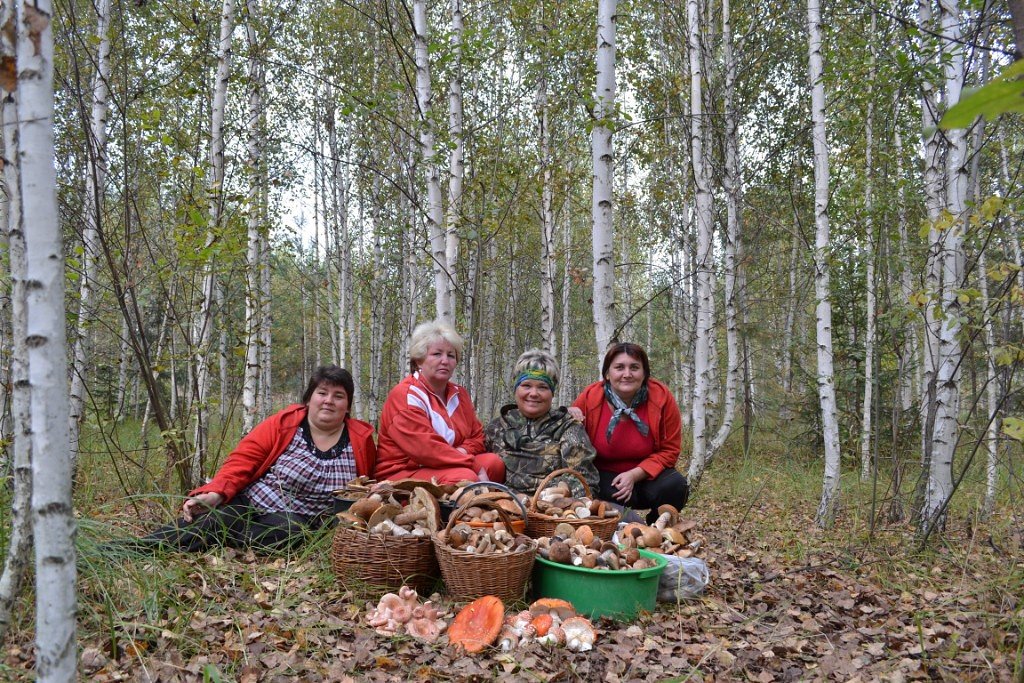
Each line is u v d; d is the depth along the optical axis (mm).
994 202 4223
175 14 7191
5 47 1701
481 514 3525
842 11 8609
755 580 4332
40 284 1648
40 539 1652
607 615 3291
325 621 3059
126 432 9398
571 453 4328
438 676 2691
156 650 2766
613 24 4957
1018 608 3670
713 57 10328
